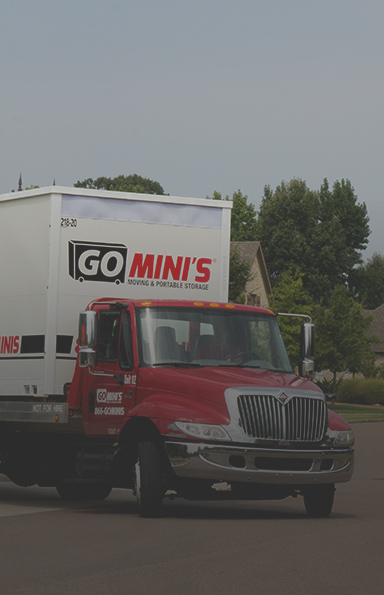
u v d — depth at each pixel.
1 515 13.88
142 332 13.89
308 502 14.06
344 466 13.46
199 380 13.17
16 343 15.07
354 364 65.00
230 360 14.00
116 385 14.02
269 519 13.45
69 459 15.83
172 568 9.20
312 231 101.62
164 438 12.95
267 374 13.72
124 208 15.06
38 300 14.77
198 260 15.55
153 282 15.22
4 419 15.36
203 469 12.69
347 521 13.35
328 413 13.73
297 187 102.44
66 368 14.72
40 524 12.56
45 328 14.62
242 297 52.41
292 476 12.97
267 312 14.62
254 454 12.79
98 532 11.69
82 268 14.78
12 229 15.22
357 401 77.62
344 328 63.81
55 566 9.27
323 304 98.38
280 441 12.93
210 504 16.47
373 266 146.75
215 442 12.72
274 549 10.39
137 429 13.56
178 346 13.88
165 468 13.14
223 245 15.73
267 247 100.88
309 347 14.52
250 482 12.80
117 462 14.02
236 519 13.34
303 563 9.57
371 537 11.57
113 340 14.21
